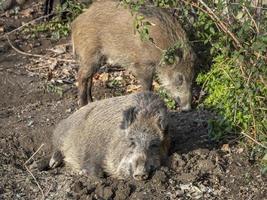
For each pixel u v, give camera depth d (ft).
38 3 46.06
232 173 24.29
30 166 26.37
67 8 36.83
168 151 25.30
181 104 31.30
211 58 31.48
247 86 24.71
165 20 31.91
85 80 32.24
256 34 24.77
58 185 24.79
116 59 32.91
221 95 28.19
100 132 25.13
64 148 26.50
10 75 35.01
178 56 31.35
